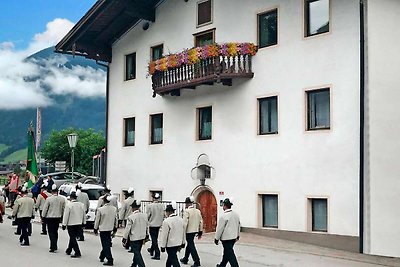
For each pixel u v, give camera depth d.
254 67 21.95
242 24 22.61
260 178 21.36
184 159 24.77
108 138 29.28
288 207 20.28
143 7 26.44
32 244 18.72
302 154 19.97
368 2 18.20
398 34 17.86
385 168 17.64
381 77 17.95
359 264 15.82
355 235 18.20
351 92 18.69
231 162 22.56
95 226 14.79
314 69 19.86
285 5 20.97
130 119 28.30
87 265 14.59
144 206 26.31
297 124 20.23
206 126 24.12
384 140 17.73
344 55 19.00
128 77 28.53
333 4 19.45
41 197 21.72
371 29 18.17
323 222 19.34
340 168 18.80
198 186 23.89
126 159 28.02
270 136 21.11
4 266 14.15
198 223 14.97
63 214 16.59
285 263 15.62
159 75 24.95
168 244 13.02
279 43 21.08
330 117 19.23
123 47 28.66
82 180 37.34
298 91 20.30
